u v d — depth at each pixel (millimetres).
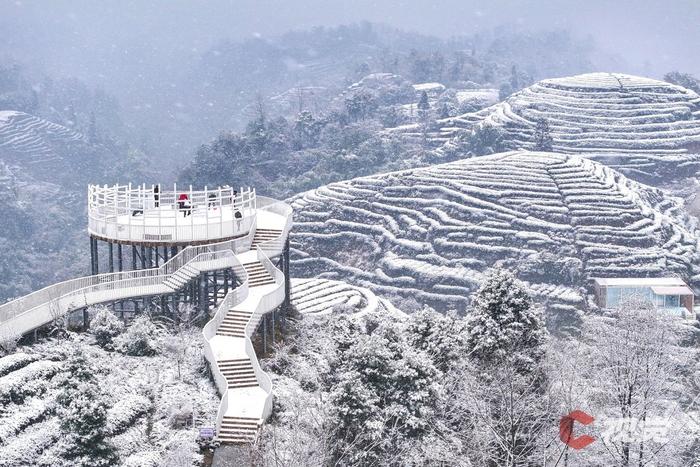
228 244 72812
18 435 49875
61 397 48250
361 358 51812
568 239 192750
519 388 52000
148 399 56188
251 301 66750
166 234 72500
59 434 49344
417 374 52219
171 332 67812
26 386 54031
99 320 64625
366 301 116812
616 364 57812
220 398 56406
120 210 82062
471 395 51656
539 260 180500
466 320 60000
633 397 56594
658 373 58375
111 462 47438
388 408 50438
